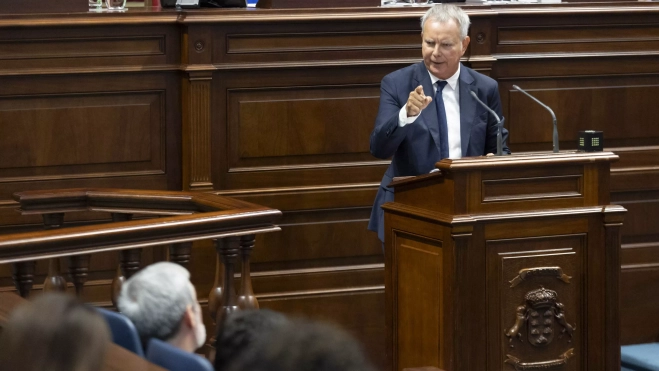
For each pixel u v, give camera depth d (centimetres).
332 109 1814
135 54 1716
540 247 1230
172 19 1705
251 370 460
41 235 1053
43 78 1680
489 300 1209
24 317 546
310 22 1769
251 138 1780
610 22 1920
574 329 1253
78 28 1680
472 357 1203
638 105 1961
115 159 1736
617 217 1249
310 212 1820
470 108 1469
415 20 1820
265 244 1794
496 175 1205
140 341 878
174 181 1773
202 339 905
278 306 1800
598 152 1258
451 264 1186
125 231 1093
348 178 1836
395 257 1316
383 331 1864
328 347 452
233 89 1756
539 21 1881
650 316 1975
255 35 1747
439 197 1220
